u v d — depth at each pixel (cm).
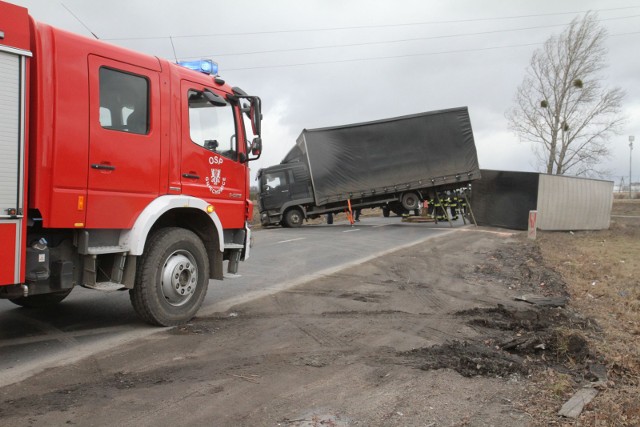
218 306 710
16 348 507
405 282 936
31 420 344
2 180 429
